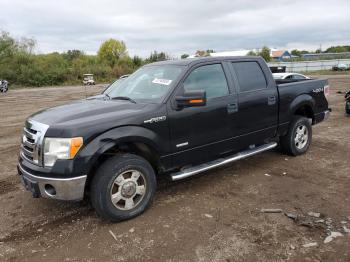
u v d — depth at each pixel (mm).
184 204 4281
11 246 3469
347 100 10570
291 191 4574
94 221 3934
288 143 5949
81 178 3514
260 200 4320
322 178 5020
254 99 5113
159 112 4051
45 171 3549
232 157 4973
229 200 4355
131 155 3871
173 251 3256
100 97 4965
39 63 57562
